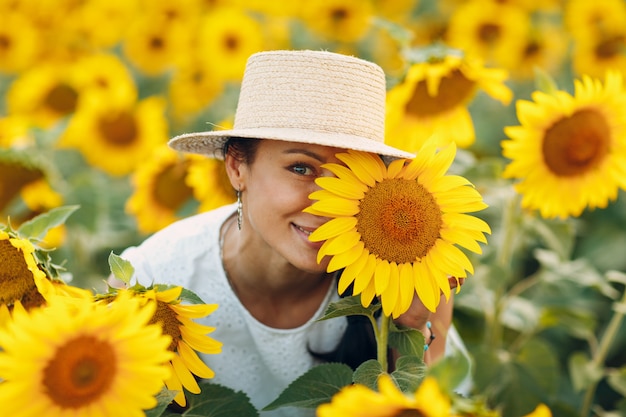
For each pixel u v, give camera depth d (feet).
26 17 19.35
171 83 17.28
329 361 7.80
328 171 6.30
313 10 18.35
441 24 17.54
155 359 5.05
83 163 14.44
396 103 9.29
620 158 8.50
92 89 15.12
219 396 6.54
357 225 5.89
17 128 12.34
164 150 11.18
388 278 5.83
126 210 13.00
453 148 6.05
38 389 5.00
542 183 8.57
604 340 9.43
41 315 4.97
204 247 7.63
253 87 6.70
